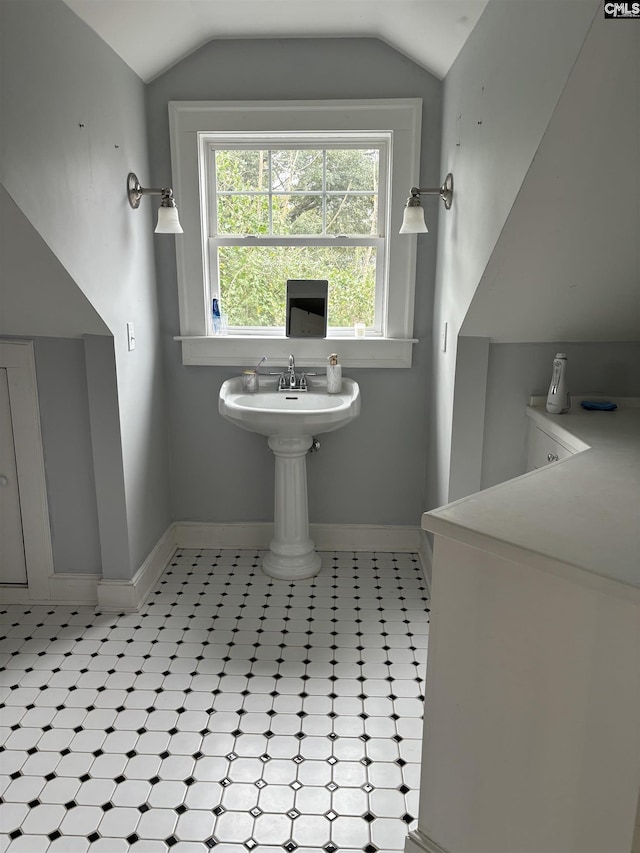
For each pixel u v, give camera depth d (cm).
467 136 232
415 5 227
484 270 210
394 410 316
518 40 174
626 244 194
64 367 258
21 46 180
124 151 258
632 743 111
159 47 261
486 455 267
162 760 195
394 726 210
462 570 134
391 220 294
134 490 278
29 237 196
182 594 289
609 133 155
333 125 285
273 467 326
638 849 112
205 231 303
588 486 155
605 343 254
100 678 232
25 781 187
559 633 119
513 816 135
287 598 286
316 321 305
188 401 318
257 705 219
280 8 247
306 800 181
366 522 330
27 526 274
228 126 286
